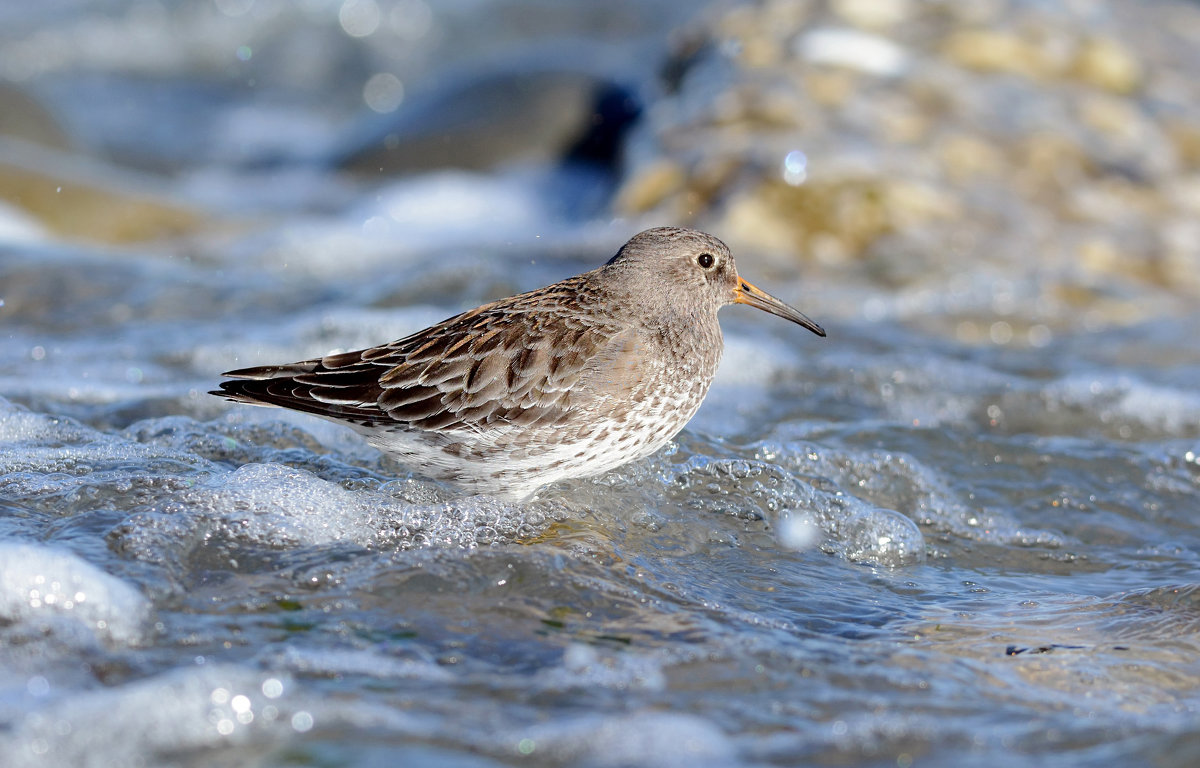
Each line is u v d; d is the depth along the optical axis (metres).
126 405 12.50
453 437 9.91
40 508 9.47
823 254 19.67
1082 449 12.62
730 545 10.04
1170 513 11.52
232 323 16.17
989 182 21.00
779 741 6.94
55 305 16.41
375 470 10.90
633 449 10.25
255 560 8.80
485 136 26.80
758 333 16.41
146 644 7.66
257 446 11.26
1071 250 19.75
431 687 7.35
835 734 7.02
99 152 29.28
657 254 10.60
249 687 7.02
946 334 17.25
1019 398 14.64
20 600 7.80
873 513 10.62
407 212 24.98
